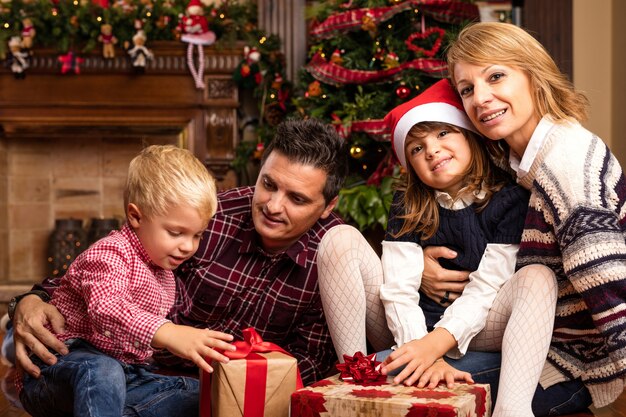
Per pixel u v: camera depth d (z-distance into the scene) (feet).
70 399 4.77
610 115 14.16
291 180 5.60
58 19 13.51
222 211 6.37
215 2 14.82
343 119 12.26
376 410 4.17
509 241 5.66
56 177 15.14
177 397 5.23
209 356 4.48
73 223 14.71
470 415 4.24
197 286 6.31
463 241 5.85
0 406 6.45
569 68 13.96
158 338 4.58
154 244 5.00
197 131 14.28
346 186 12.50
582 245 5.00
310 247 6.26
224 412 4.49
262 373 4.54
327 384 4.67
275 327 6.40
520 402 4.85
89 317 4.91
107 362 4.71
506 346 5.09
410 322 5.51
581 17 14.19
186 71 14.05
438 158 5.84
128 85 14.12
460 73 5.74
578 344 5.56
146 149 5.27
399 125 6.09
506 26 5.78
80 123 14.19
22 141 15.05
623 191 5.31
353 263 5.50
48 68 13.93
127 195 5.11
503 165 6.02
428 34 12.28
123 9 13.71
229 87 14.11
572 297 5.43
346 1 12.81
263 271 6.27
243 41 13.93
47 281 5.90
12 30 13.64
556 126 5.45
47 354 4.89
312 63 12.80
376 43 12.30
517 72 5.59
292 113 13.23
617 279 4.92
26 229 15.12
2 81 14.03
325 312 5.62
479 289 5.54
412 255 5.94
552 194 5.26
